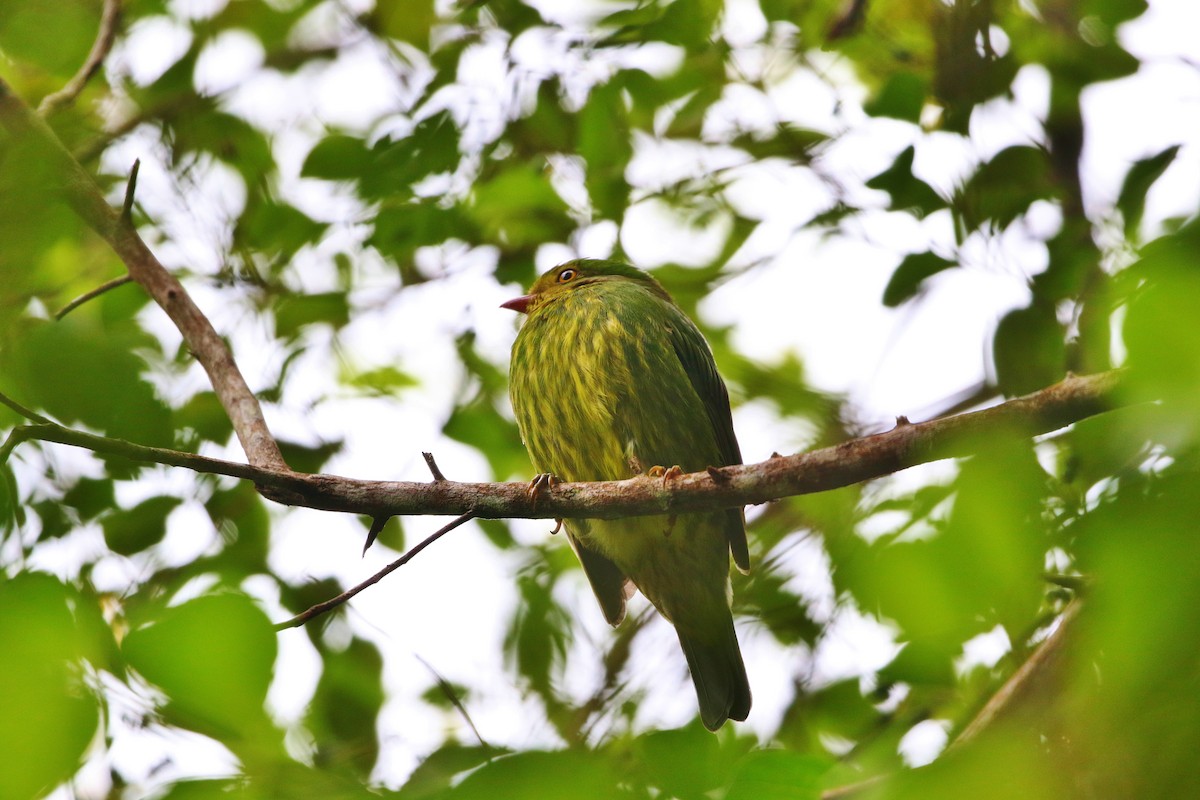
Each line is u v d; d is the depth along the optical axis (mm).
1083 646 2740
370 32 10164
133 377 7703
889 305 8539
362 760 7211
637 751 4414
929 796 2811
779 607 9195
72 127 9852
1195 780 2531
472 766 3736
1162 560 2416
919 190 8391
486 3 9359
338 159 9266
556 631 9555
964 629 3584
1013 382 8062
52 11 9625
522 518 6953
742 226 10219
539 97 9359
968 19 9133
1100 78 8945
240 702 3580
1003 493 3453
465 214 9500
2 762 3199
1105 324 4836
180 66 10094
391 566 6031
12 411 7523
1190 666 2459
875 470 5879
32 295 8188
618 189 9844
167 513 8703
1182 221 2691
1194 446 2457
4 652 3328
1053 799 2699
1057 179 8570
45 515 8336
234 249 9922
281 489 6367
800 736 8172
